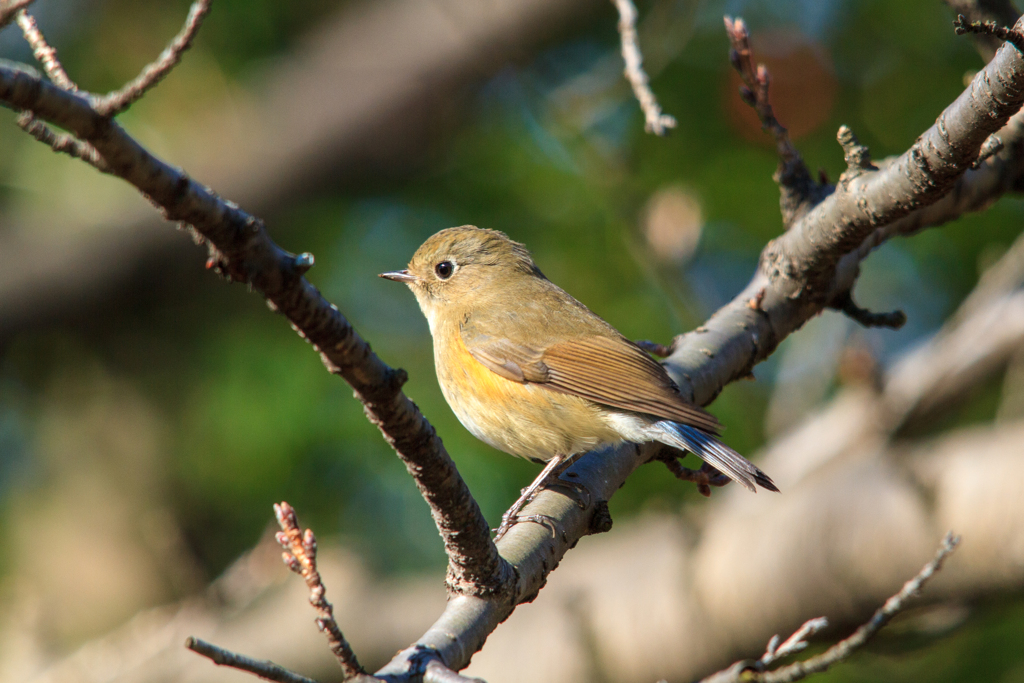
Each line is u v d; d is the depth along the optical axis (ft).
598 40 46.50
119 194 47.14
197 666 38.22
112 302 47.14
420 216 41.65
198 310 46.80
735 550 33.76
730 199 38.50
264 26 44.73
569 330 28.27
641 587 34.88
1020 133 27.30
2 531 45.96
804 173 26.96
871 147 38.63
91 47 42.47
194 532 42.45
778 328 27.20
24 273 46.34
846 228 24.29
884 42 39.93
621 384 24.97
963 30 17.83
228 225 13.32
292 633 38.47
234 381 39.14
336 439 37.96
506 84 45.19
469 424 29.50
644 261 37.76
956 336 36.81
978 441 32.40
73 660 39.55
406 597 39.01
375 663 38.11
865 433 36.45
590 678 34.04
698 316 37.68
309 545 14.55
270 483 38.81
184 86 43.73
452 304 31.07
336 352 14.51
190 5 42.55
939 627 31.12
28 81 12.07
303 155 46.09
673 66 39.55
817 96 38.09
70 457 46.93
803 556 32.12
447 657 16.92
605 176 38.45
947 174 21.49
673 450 26.11
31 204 46.19
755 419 40.47
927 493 31.14
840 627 32.32
